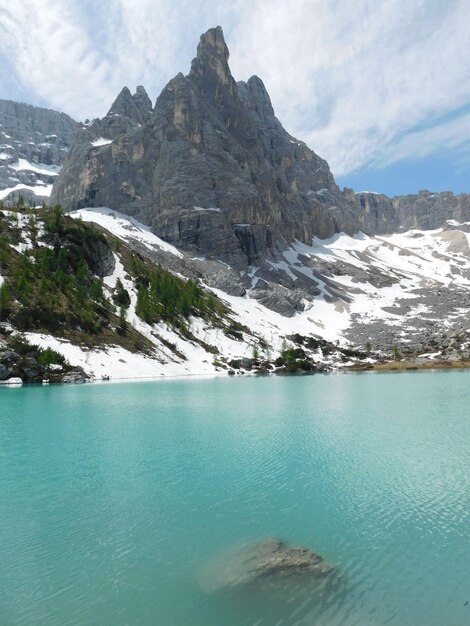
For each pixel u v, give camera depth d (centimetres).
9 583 1521
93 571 1593
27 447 3400
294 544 1797
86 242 15300
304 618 1313
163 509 2172
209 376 11481
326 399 6438
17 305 10088
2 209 15662
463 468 2806
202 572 1580
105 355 10444
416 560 1672
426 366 14700
